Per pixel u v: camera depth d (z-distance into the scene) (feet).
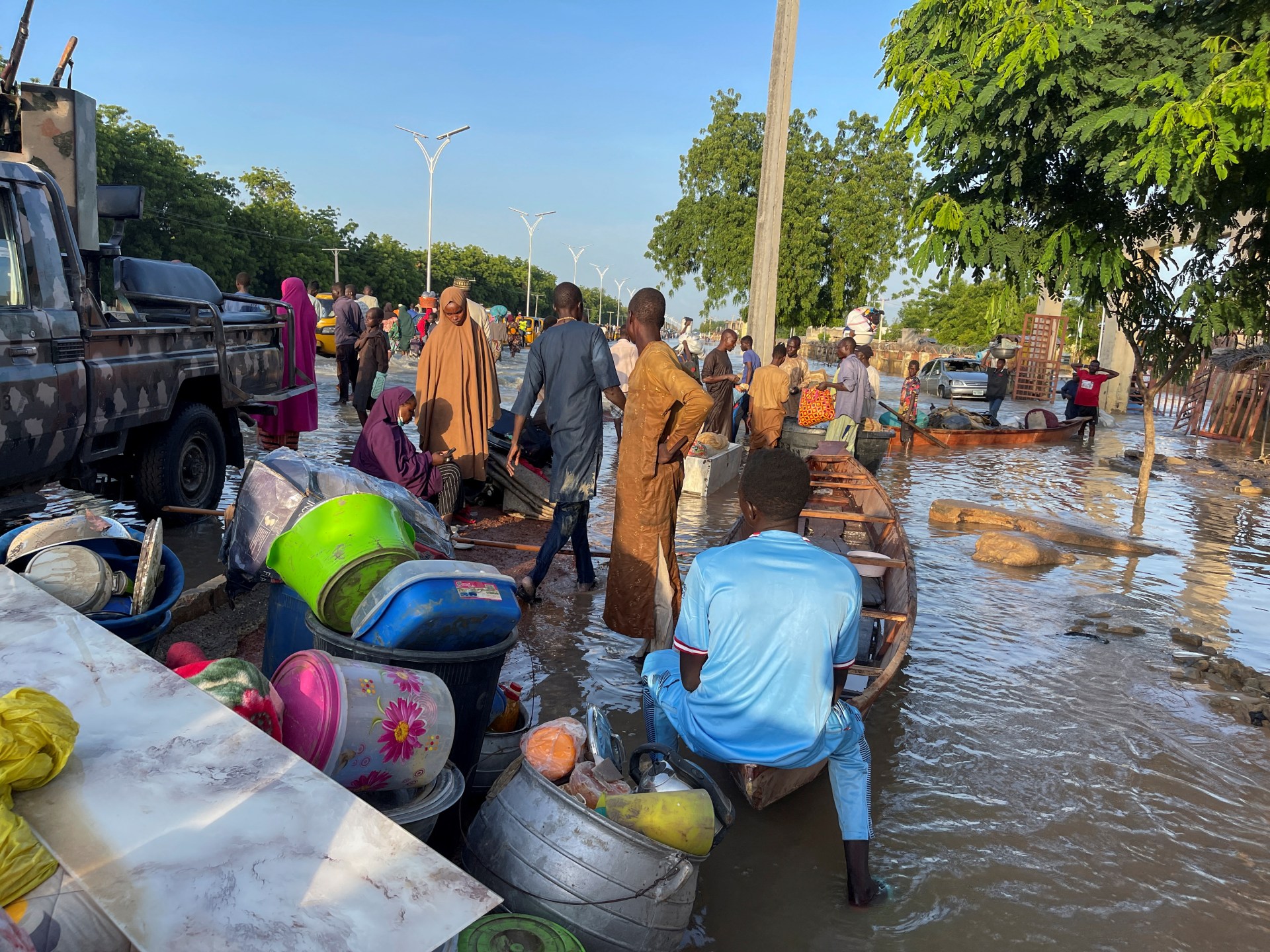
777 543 10.16
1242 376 68.54
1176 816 12.48
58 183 20.26
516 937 7.07
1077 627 21.03
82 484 18.83
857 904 10.04
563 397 18.71
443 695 8.88
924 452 54.49
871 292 130.52
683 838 8.29
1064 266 24.93
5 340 15.46
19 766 6.02
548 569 21.15
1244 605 23.88
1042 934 9.77
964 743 14.43
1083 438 65.67
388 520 10.92
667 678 11.53
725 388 44.39
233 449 25.46
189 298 24.53
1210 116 17.07
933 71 21.47
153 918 5.18
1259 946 9.77
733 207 127.75
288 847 5.96
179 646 9.93
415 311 90.94
